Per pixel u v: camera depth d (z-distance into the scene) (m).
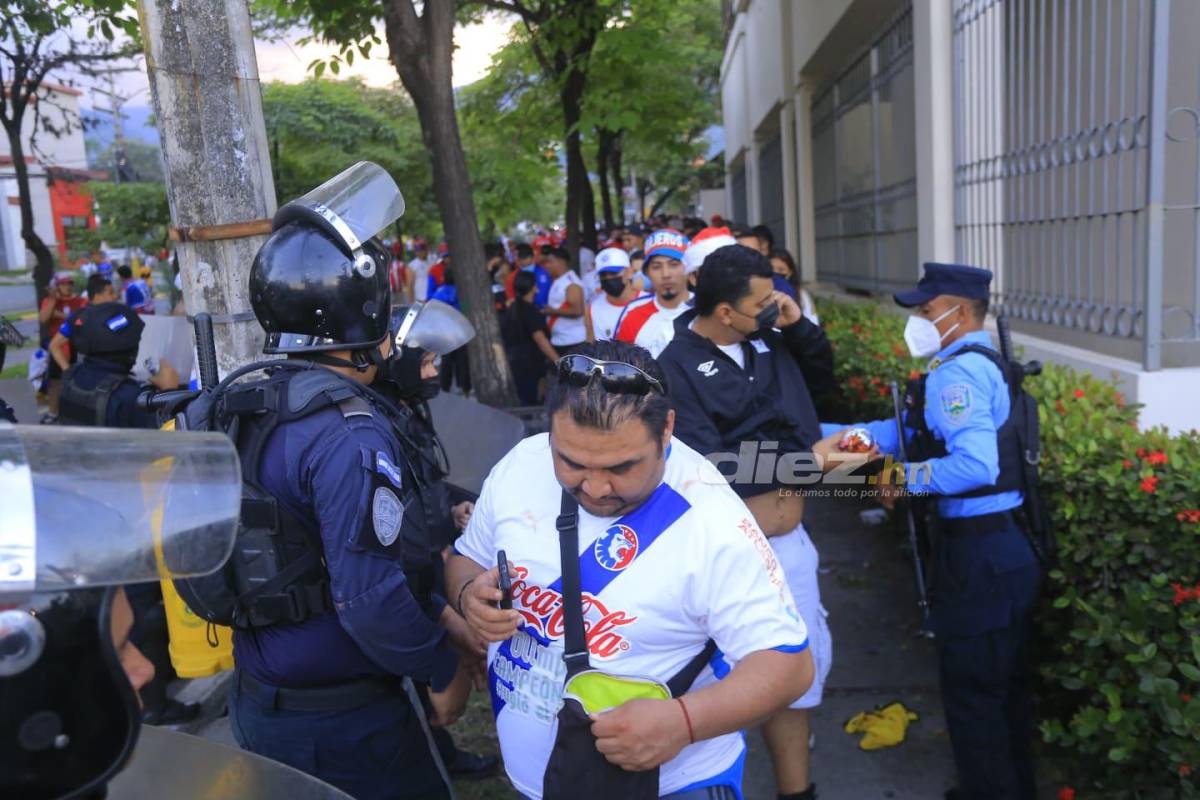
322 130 15.47
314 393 2.01
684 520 1.74
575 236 11.95
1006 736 3.03
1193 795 2.71
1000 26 5.20
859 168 9.11
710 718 1.64
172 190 3.16
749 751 3.88
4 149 32.97
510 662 1.91
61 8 6.27
